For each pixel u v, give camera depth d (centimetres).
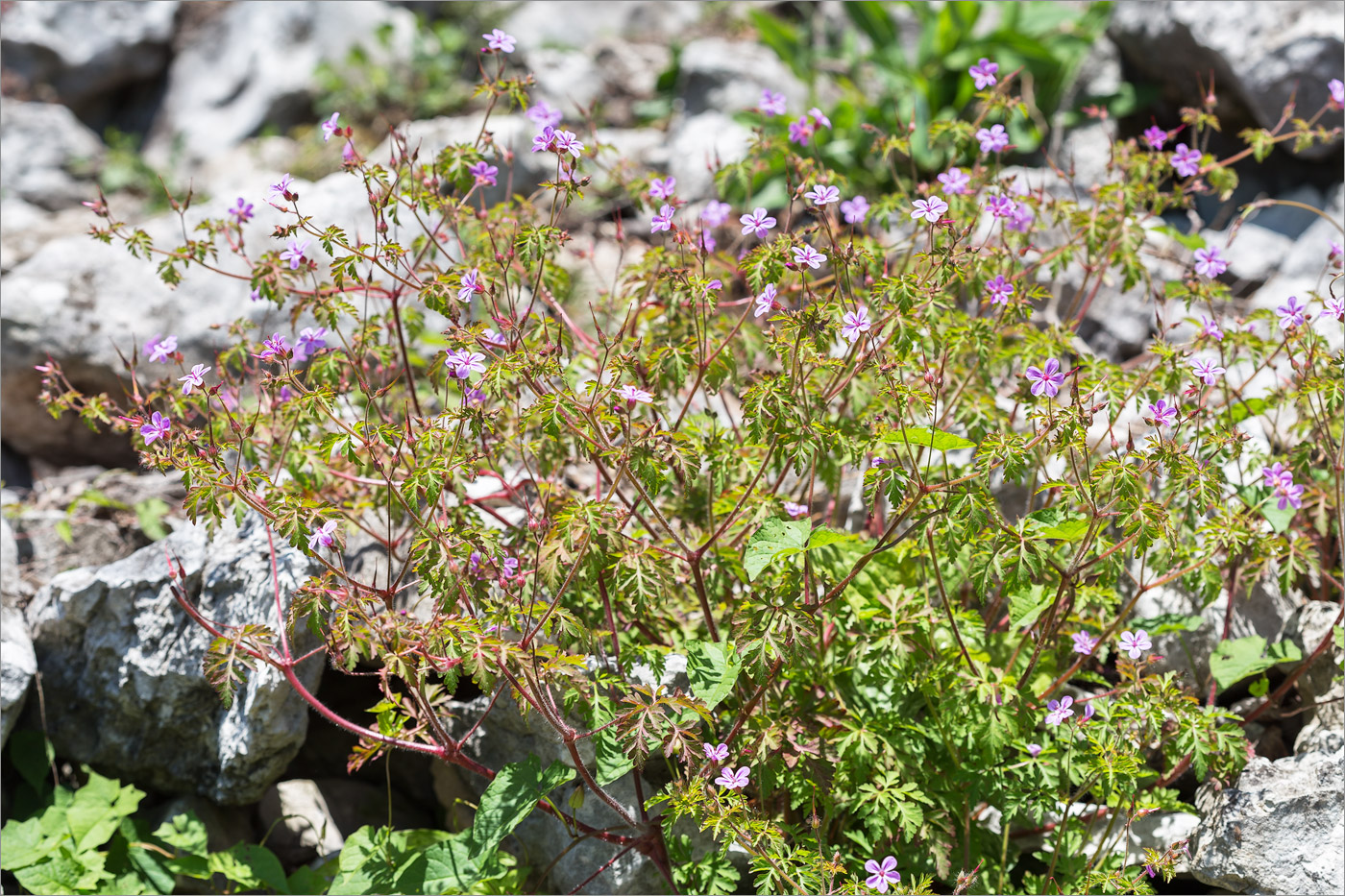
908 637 344
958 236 327
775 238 324
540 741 375
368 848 357
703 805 299
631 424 333
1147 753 375
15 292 529
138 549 457
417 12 952
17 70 917
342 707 435
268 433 403
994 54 664
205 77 927
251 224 554
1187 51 618
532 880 371
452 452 314
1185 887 366
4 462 539
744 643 310
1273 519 385
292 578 386
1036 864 371
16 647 409
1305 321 354
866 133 654
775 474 412
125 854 388
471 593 325
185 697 397
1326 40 568
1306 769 345
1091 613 391
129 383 525
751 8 852
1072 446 304
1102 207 470
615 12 938
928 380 314
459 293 325
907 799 331
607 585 349
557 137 318
